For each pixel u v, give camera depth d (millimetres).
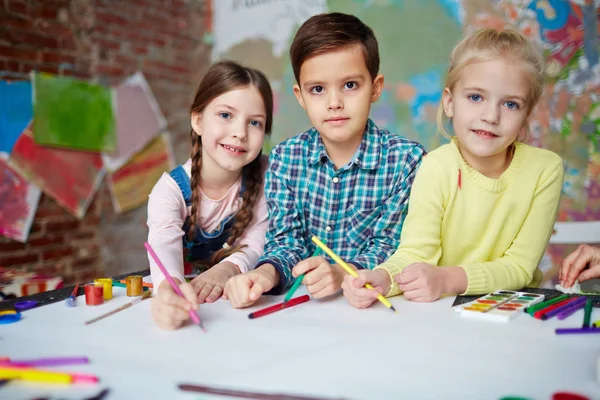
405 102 2699
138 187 2904
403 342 681
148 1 2973
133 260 2906
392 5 2719
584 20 2277
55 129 2479
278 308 857
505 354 633
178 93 3182
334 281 926
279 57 3084
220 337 708
